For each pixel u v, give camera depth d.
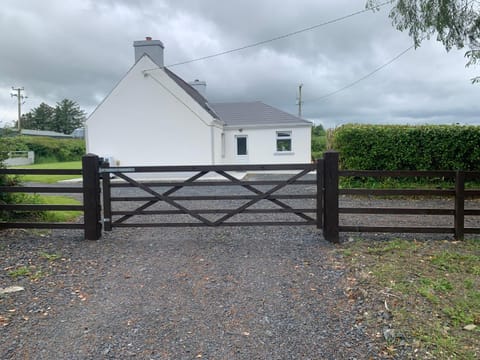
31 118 71.81
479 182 9.49
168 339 2.58
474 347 2.35
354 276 3.64
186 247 4.83
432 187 9.43
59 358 2.34
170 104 15.31
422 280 3.43
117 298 3.26
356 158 10.05
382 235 5.35
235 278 3.72
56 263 4.17
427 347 2.36
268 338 2.58
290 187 12.20
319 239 5.15
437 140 9.66
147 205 5.48
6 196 6.03
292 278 3.69
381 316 2.80
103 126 15.55
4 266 4.02
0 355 2.36
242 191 11.55
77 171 5.37
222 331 2.69
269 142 19.34
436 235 5.31
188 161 15.43
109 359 2.33
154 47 15.90
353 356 2.33
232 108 21.45
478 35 6.62
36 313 2.96
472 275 3.60
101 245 4.93
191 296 3.30
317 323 2.78
